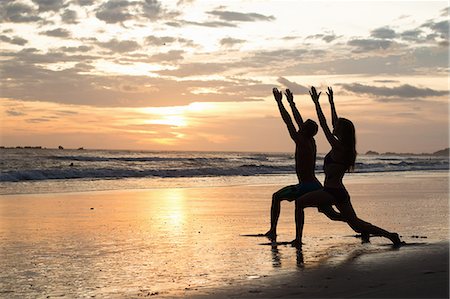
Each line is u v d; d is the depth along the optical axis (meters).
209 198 16.23
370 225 7.64
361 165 54.44
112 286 5.32
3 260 6.64
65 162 47.72
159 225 9.90
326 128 7.75
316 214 11.45
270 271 5.85
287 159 80.94
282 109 8.43
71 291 5.14
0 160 49.16
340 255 6.69
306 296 4.65
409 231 8.96
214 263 6.39
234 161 63.31
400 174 37.19
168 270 6.03
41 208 13.07
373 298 4.43
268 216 11.41
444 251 6.74
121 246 7.65
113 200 15.42
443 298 4.33
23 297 4.95
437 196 16.77
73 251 7.23
